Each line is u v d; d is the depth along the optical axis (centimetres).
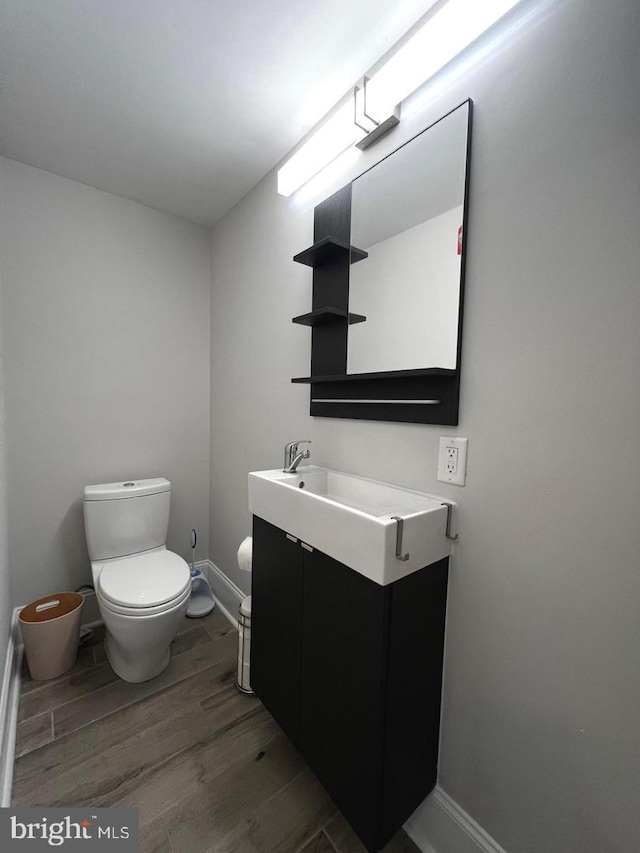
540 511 82
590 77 71
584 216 73
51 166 173
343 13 100
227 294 216
